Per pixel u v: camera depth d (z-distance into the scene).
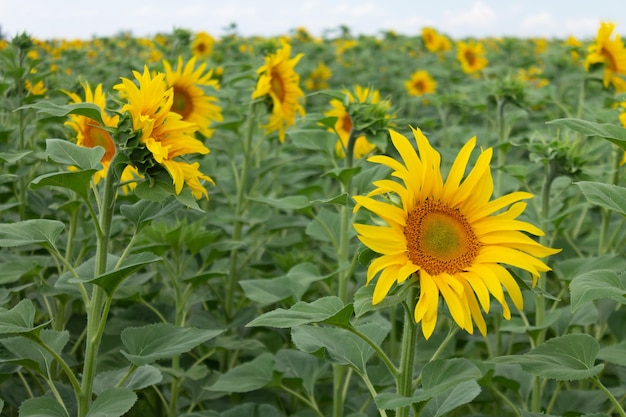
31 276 1.65
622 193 1.10
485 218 1.08
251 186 2.33
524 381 1.57
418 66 5.65
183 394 1.94
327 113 2.17
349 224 1.71
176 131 1.15
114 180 1.16
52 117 2.04
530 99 2.55
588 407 1.59
